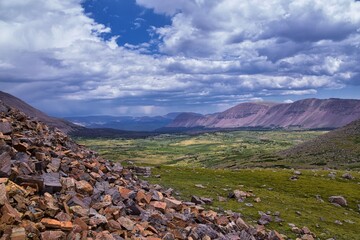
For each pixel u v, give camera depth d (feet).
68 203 75.92
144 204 99.86
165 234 79.97
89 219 70.69
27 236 54.95
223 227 109.50
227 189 214.48
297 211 192.24
